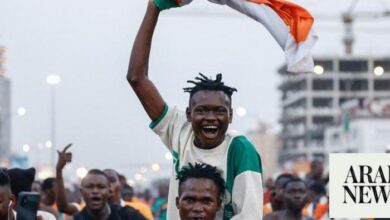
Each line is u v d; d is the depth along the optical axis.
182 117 7.12
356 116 74.94
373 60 148.62
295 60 7.07
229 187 6.86
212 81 6.86
